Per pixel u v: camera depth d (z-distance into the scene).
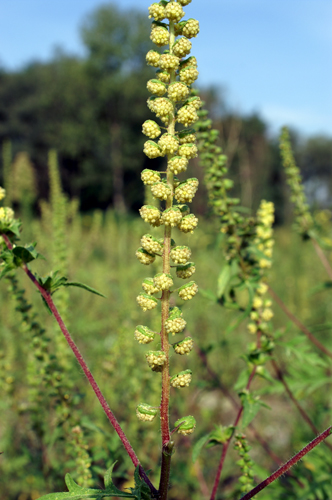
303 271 9.06
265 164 29.16
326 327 4.10
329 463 3.65
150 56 1.79
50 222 7.04
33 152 43.59
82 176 41.44
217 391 6.16
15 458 4.30
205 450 4.97
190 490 4.48
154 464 4.25
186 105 1.78
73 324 6.14
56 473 3.71
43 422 3.73
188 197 1.75
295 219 4.59
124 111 43.28
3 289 6.01
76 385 4.78
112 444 3.39
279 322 8.01
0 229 2.23
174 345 1.79
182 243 7.34
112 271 8.85
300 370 4.20
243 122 28.67
